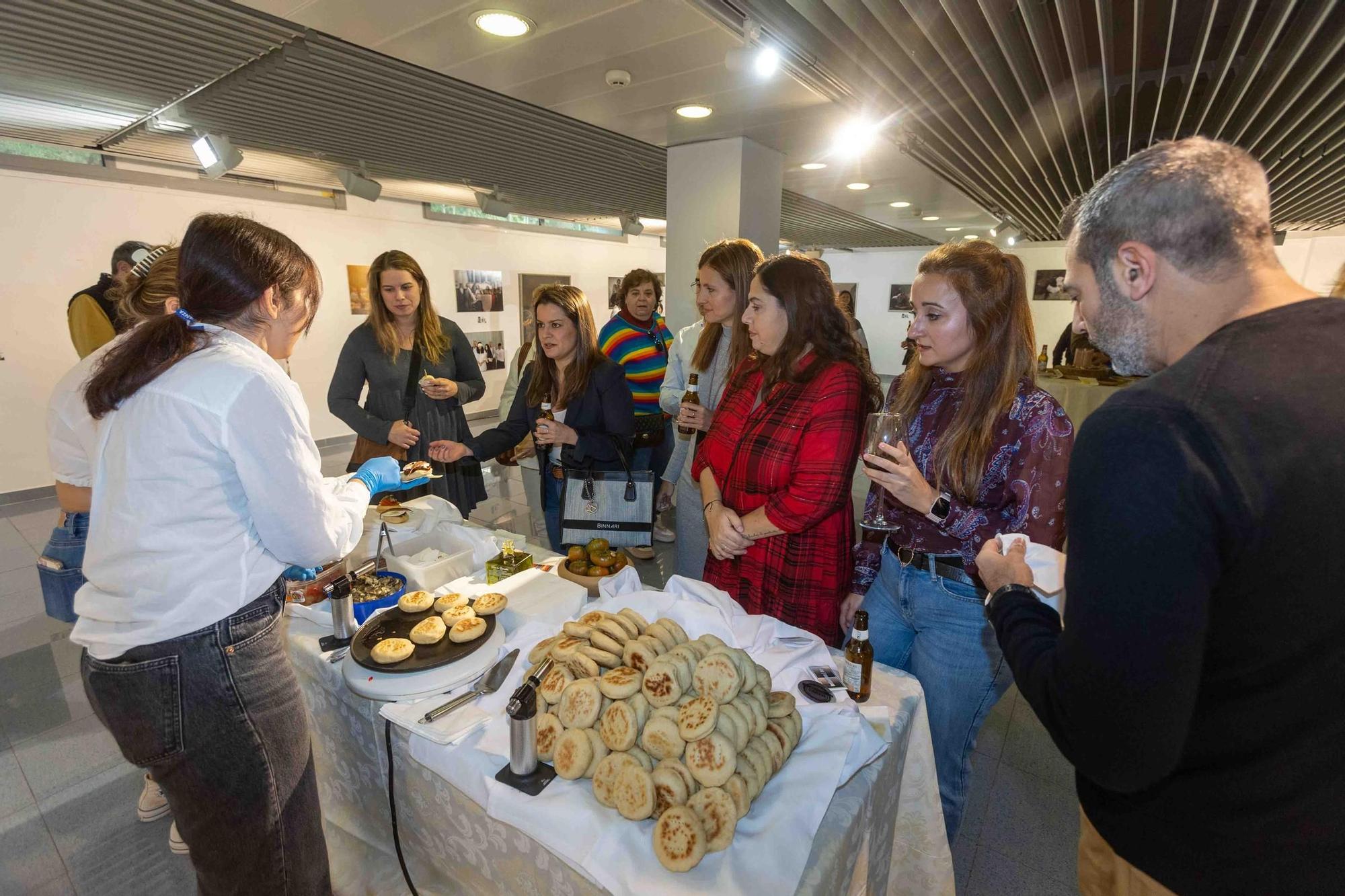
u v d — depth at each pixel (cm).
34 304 433
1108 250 60
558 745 84
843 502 133
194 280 89
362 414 234
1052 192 582
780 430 135
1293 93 311
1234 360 51
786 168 460
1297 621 50
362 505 110
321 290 104
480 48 244
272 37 241
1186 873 61
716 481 155
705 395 206
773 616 140
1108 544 50
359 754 115
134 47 249
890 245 1132
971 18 229
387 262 228
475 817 91
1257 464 48
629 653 92
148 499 83
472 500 271
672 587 119
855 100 307
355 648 107
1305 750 53
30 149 419
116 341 113
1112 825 67
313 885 104
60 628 260
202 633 87
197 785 91
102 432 88
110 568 85
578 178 518
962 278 112
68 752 188
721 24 217
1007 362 113
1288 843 55
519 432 226
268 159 452
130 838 158
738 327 182
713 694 84
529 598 122
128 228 470
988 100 322
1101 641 50
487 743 89
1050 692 58
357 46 249
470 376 268
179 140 403
